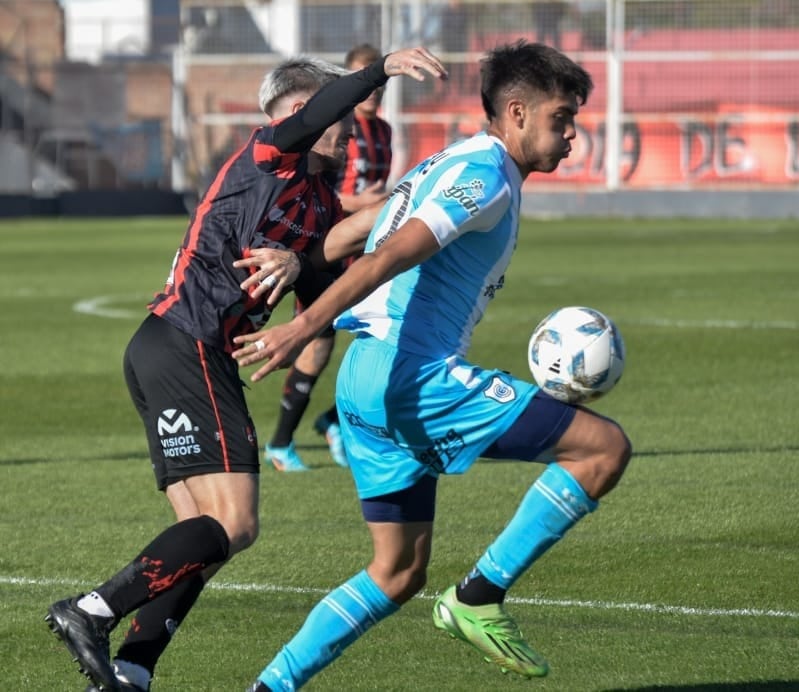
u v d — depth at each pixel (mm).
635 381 36719
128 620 17984
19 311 55250
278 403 35406
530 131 14453
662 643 16547
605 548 20766
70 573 19938
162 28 142875
